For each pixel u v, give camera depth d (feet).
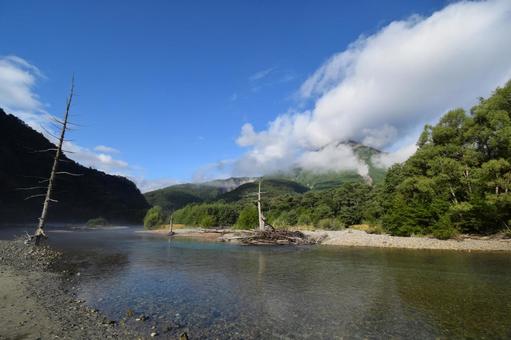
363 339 29.60
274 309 39.09
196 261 81.71
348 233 166.09
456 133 150.51
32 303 38.68
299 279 57.82
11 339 27.40
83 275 59.57
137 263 77.20
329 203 301.02
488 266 72.28
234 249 116.16
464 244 114.83
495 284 53.52
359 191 302.45
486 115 136.26
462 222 132.36
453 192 142.51
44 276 56.34
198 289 49.49
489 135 135.33
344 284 53.62
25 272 58.95
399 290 49.24
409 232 140.36
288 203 348.59
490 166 124.26
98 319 34.14
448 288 50.62
